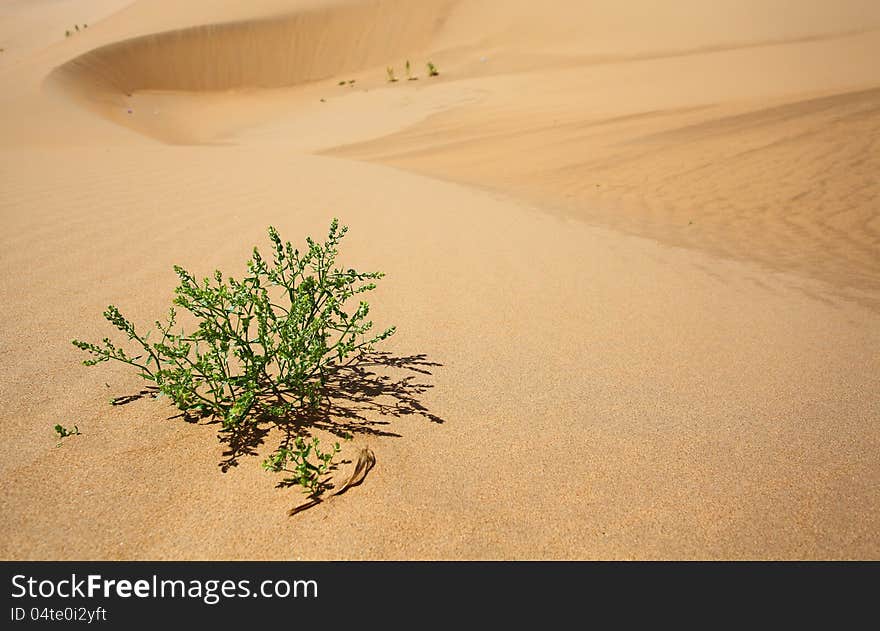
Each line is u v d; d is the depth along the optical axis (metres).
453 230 5.20
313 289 2.13
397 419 2.15
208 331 1.98
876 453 2.15
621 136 13.78
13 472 1.73
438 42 52.19
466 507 1.75
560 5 52.78
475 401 2.33
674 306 3.72
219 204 5.46
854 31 39.31
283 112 38.81
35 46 58.66
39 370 2.29
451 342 2.88
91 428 1.95
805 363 2.97
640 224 7.04
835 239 6.44
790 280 4.74
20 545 1.52
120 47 45.59
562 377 2.60
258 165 8.47
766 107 13.66
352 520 1.67
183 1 59.00
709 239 6.37
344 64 51.31
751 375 2.78
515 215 6.34
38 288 3.15
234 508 1.67
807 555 1.67
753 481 1.95
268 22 51.38
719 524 1.76
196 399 2.10
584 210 7.82
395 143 20.98
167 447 1.88
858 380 2.80
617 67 34.47
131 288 3.25
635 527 1.73
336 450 1.74
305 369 2.07
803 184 8.43
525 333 3.07
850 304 4.15
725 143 11.09
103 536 1.56
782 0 47.00
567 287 3.89
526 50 46.56
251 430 2.00
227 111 41.91
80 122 29.86
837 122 10.80
